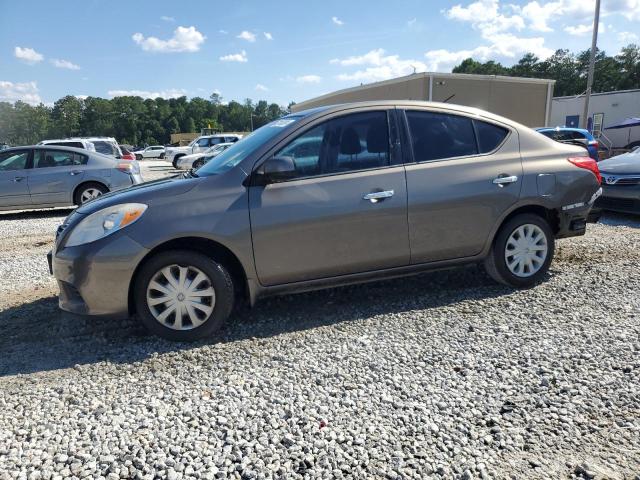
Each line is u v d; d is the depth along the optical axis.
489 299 4.43
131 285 3.67
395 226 4.07
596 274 5.05
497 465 2.31
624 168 7.94
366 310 4.29
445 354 3.41
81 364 3.44
